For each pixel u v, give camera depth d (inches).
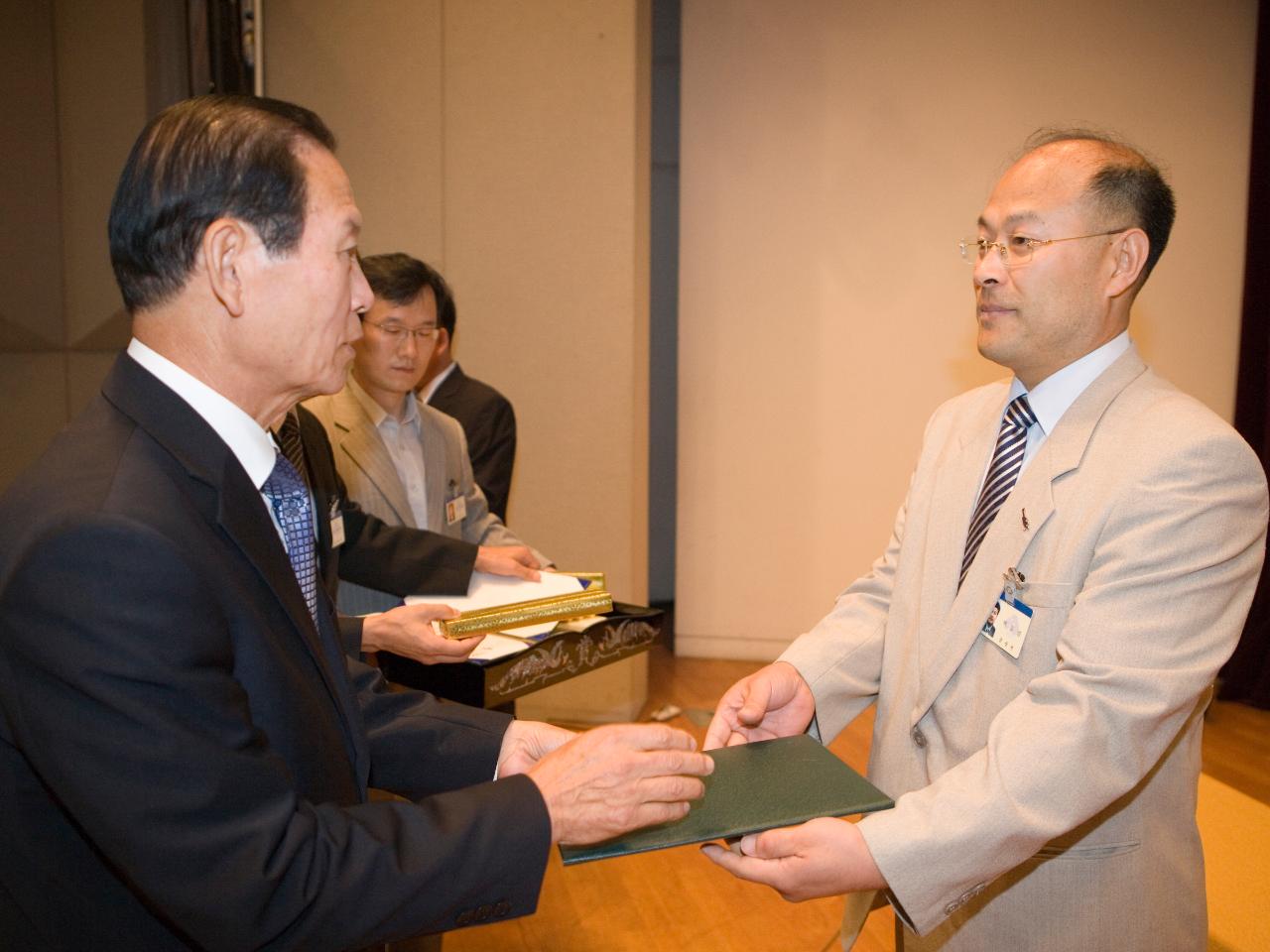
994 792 42.8
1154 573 44.1
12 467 94.7
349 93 149.3
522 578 77.0
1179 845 49.8
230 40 120.6
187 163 35.0
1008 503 51.7
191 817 30.9
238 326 36.2
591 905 104.0
